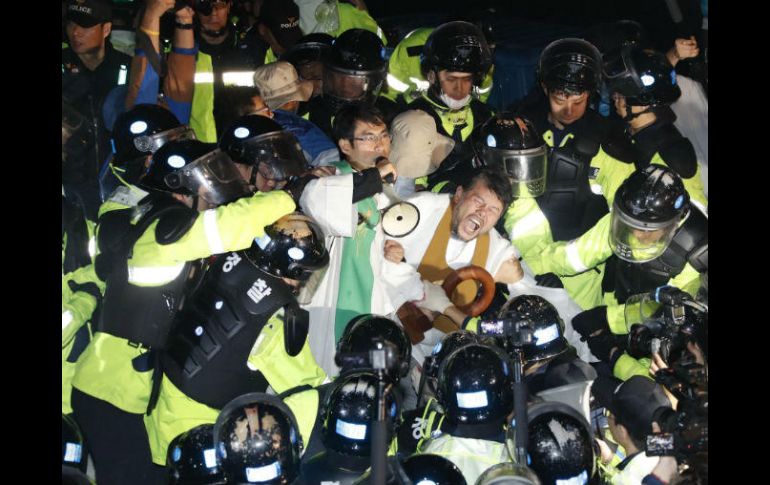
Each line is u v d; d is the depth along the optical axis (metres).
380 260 5.10
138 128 4.94
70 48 5.51
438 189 5.83
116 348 4.54
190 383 4.43
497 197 5.13
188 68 5.66
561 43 5.88
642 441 4.56
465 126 6.05
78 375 4.57
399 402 4.34
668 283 5.70
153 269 4.48
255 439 4.04
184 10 5.57
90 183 5.48
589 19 8.46
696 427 4.47
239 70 5.86
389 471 3.98
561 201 5.82
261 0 6.48
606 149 5.86
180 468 4.18
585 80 5.72
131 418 4.56
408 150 5.33
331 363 5.00
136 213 4.67
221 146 4.90
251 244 4.50
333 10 6.92
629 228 5.30
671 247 5.62
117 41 6.25
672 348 4.96
